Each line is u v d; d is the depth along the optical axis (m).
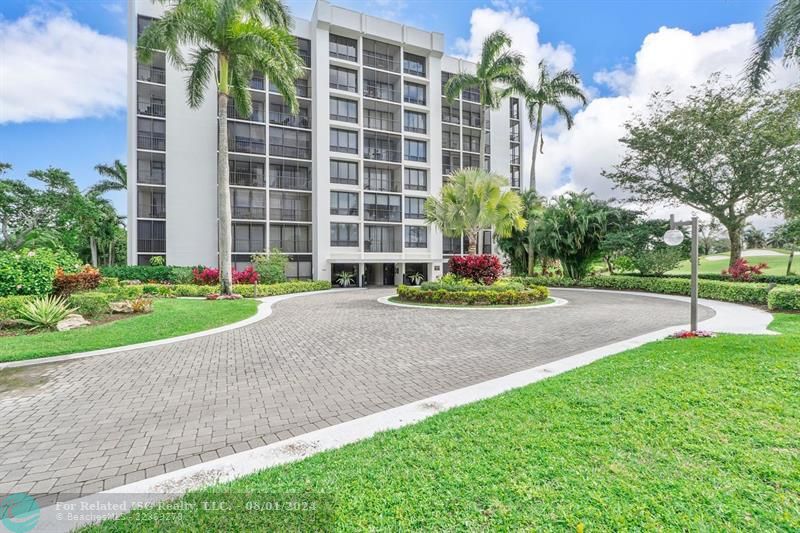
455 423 3.45
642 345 6.59
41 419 3.91
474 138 36.22
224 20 13.78
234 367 5.84
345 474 2.63
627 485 2.42
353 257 27.17
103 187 32.25
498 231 16.77
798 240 16.69
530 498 2.30
